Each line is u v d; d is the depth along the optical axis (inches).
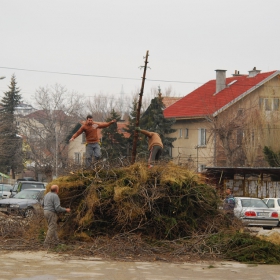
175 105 3191.4
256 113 2618.1
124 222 871.1
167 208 893.2
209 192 932.6
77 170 930.1
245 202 1513.3
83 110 4616.1
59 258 765.9
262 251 802.2
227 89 3036.4
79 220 885.2
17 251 826.2
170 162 948.6
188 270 703.1
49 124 3523.6
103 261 753.0
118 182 888.3
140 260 768.9
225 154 2630.4
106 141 2605.8
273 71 2992.1
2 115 3597.4
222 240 831.1
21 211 1127.6
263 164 2549.2
